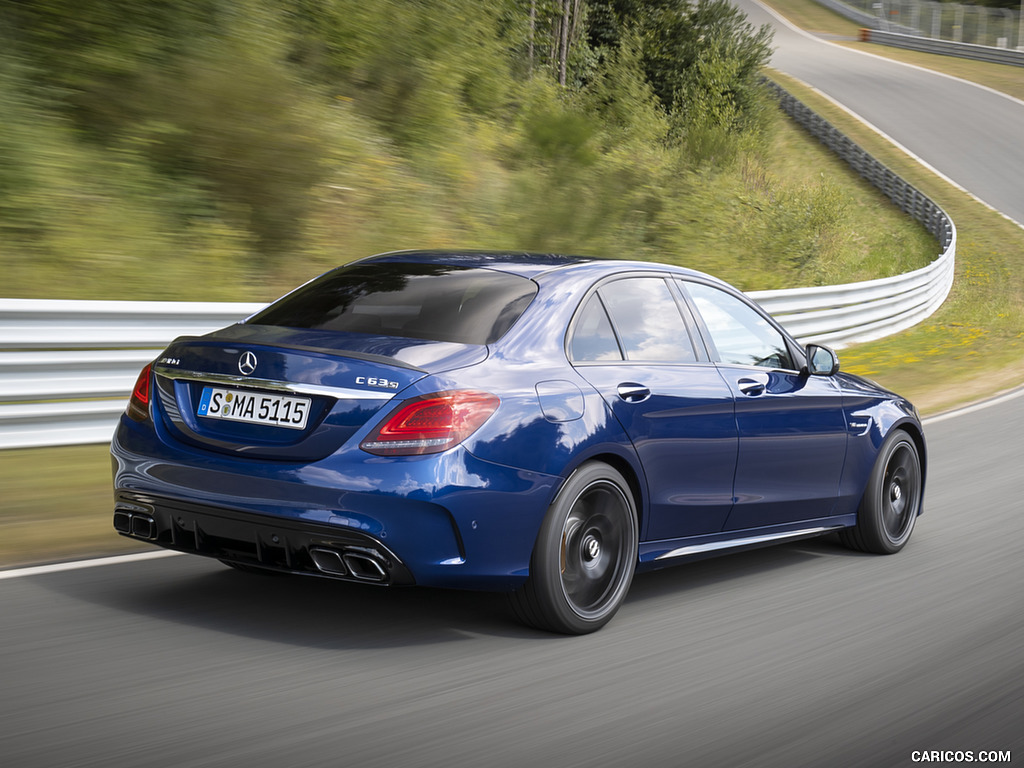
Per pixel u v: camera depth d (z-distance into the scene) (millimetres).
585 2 27250
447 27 17078
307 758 2812
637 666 3738
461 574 3639
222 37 12219
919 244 29359
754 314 5145
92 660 3492
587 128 18328
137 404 4023
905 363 14641
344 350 3732
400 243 12367
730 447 4621
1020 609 4688
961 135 45719
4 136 9898
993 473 7957
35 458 6574
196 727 2979
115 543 5035
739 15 34031
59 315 6832
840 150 38875
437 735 3027
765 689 3582
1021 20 72000
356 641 3824
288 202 11188
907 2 79562
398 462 3512
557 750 2977
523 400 3775
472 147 16281
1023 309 22328
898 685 3686
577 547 3998
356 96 15023
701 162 24766
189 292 9500
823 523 5406
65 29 11367
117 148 10828
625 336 4383
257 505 3590
